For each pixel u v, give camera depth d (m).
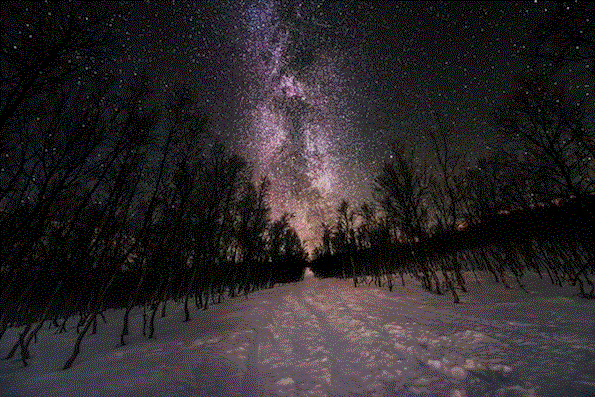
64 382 7.22
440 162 18.22
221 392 6.02
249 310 17.88
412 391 5.60
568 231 15.74
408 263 31.72
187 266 23.25
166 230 14.89
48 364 9.31
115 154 10.62
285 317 15.16
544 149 12.12
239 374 7.00
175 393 6.03
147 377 7.01
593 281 16.12
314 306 18.77
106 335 13.79
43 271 12.72
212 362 7.86
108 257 13.62
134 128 10.81
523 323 9.48
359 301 19.48
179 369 7.45
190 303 27.00
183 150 14.20
